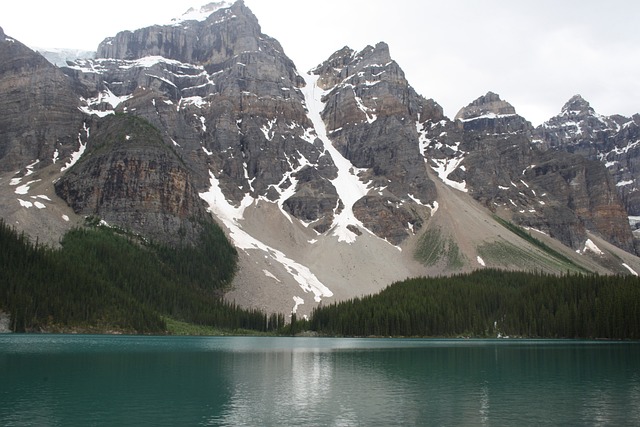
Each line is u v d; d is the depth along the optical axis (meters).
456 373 101.12
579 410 69.06
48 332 187.75
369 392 80.50
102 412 65.38
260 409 68.50
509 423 62.66
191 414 65.19
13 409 66.12
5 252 197.88
